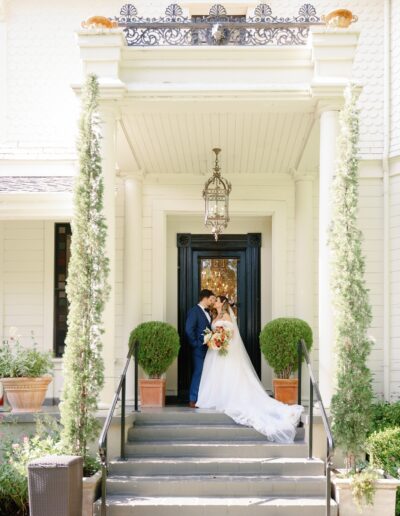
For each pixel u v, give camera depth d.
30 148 12.05
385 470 8.30
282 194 11.98
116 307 11.71
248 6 12.02
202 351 10.58
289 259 11.91
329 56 8.49
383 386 11.35
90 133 7.97
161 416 9.27
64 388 7.82
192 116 9.38
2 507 8.04
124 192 11.78
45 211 10.64
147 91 8.62
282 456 8.50
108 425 7.46
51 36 12.23
